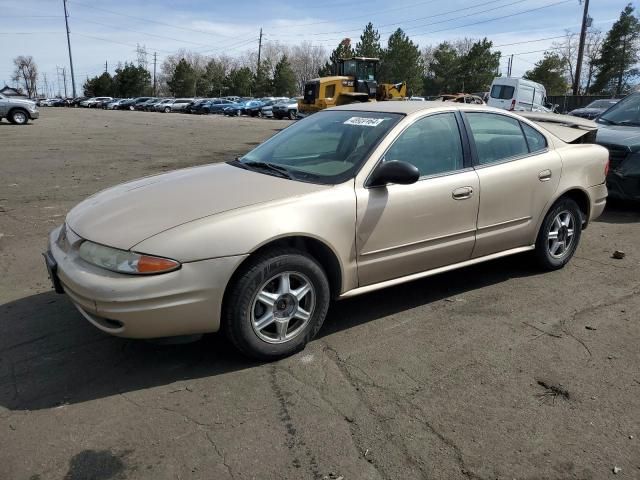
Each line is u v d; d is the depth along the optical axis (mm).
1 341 3586
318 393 3025
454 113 4207
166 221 3107
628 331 3814
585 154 5012
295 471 2432
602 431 2725
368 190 3590
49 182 9438
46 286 4531
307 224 3287
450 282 4727
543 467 2471
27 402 2916
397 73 67438
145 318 2926
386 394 3021
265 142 4602
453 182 3980
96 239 3070
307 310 3434
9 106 25453
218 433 2676
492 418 2818
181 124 29578
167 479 2371
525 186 4461
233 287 3115
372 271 3699
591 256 5523
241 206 3236
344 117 4289
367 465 2471
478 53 67750
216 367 3291
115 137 19438
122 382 3121
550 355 3473
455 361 3389
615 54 61812
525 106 26438
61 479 2363
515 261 5305
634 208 7836
